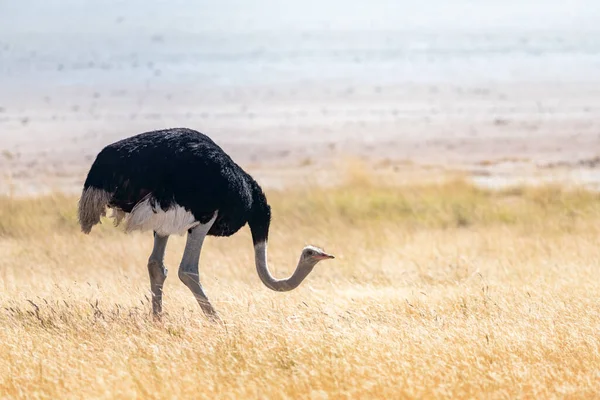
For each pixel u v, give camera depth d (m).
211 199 31.94
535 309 32.03
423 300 34.78
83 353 26.75
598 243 49.69
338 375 24.56
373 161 91.25
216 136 109.81
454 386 23.86
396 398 23.16
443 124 116.25
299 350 26.56
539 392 23.59
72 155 96.50
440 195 66.00
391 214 62.06
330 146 102.31
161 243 32.66
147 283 40.84
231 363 25.69
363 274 43.47
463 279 39.94
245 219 33.53
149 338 28.56
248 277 43.28
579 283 37.84
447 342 27.45
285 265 47.09
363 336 28.02
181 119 123.75
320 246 51.84
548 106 130.88
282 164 91.50
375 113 126.81
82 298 35.25
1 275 41.59
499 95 143.88
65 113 130.88
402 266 45.50
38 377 24.59
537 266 43.09
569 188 68.00
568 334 28.27
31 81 175.00
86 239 53.28
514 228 55.97
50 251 49.47
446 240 52.31
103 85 166.25
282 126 116.56
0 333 29.33
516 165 86.94
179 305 34.25
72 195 68.38
